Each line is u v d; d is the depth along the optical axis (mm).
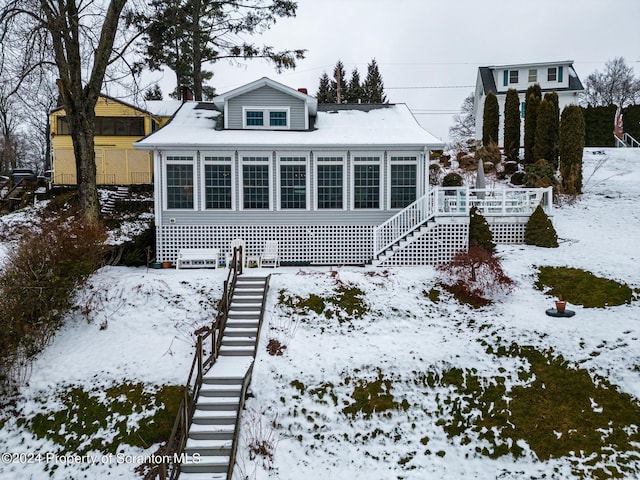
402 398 10492
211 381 10555
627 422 9477
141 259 17094
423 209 17016
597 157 29516
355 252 17875
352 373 11070
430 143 17062
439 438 9664
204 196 17531
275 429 9805
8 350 11180
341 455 9391
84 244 13461
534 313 12844
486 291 14016
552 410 9930
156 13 20922
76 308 13094
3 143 44438
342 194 17797
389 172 17750
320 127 19344
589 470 8656
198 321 12875
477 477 8836
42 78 17078
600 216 19812
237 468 8945
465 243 16500
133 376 10992
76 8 17047
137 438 9617
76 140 17578
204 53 27797
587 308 12922
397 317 13070
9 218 21547
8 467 9234
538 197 17547
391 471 9070
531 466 8906
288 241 17781
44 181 27172
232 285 13867
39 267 12398
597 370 10695
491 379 10812
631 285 13617
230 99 18891
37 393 10664
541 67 36219
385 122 20000
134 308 13273
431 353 11609
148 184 27141
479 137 39000
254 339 12148
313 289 14227
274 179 17656
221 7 26250
